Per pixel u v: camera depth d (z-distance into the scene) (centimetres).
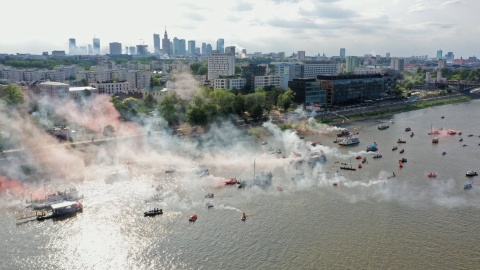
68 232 18638
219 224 19362
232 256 16650
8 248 17238
